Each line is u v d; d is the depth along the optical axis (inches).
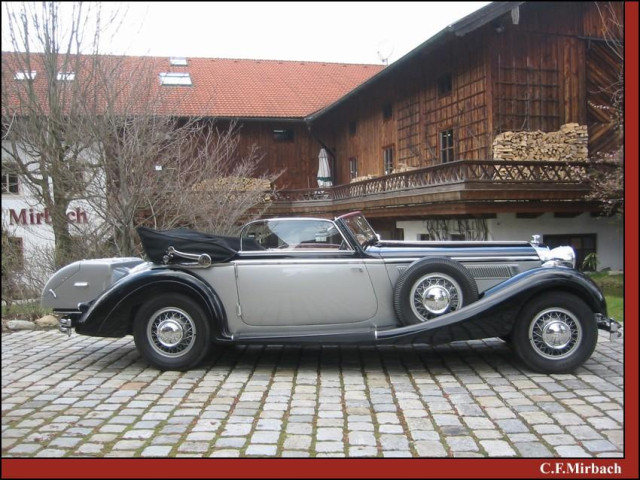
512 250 236.1
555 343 213.3
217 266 225.8
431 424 163.5
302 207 838.5
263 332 225.8
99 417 171.3
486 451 144.0
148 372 224.7
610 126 573.9
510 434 155.3
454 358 243.4
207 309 220.5
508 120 542.3
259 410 177.0
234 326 226.4
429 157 663.8
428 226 639.1
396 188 600.1
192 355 223.6
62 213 394.9
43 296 249.0
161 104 430.0
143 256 381.4
